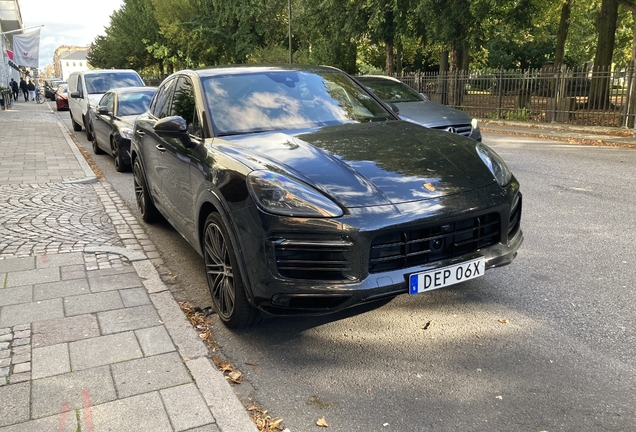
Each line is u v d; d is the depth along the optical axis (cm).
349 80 491
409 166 326
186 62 4572
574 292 386
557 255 465
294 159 328
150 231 570
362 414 254
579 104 1634
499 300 378
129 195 768
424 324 346
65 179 830
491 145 1252
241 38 4009
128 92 1073
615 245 487
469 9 1973
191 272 455
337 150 344
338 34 2656
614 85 1576
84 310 354
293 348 321
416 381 280
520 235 357
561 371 285
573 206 636
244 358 310
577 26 3847
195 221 376
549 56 4338
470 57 3781
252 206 296
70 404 253
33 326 330
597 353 302
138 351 301
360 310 370
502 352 307
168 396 258
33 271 426
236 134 387
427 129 411
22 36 3525
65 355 296
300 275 289
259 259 293
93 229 559
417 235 296
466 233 313
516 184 353
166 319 340
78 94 1483
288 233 285
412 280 292
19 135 1522
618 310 355
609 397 260
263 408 261
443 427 242
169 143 442
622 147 1178
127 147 934
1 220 586
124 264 445
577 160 988
